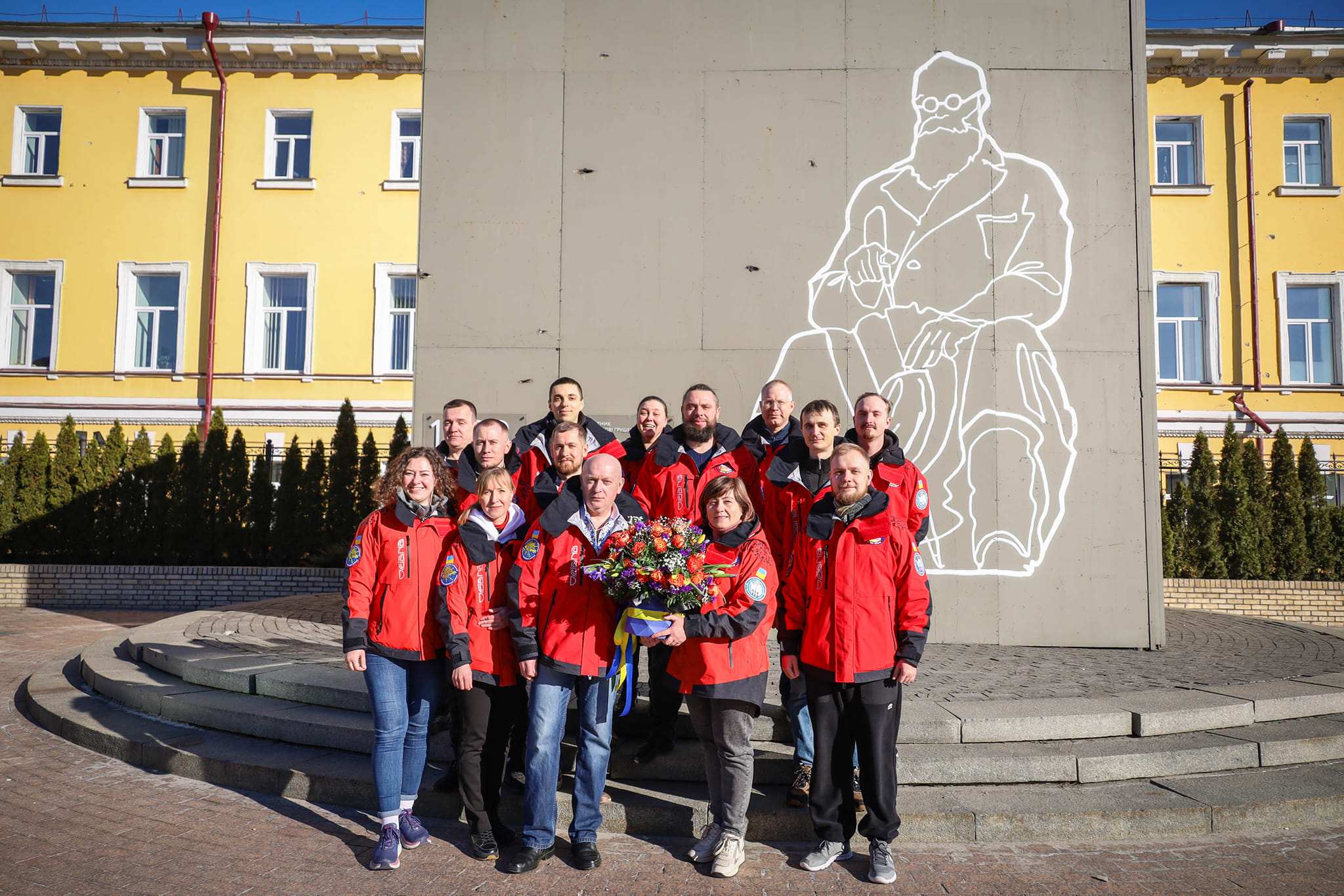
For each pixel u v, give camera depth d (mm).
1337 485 15867
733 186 7527
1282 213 16281
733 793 3584
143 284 17094
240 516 12594
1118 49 7496
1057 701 4906
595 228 7531
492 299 7500
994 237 7418
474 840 3686
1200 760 4449
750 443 4770
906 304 7402
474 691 3693
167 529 12445
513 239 7543
